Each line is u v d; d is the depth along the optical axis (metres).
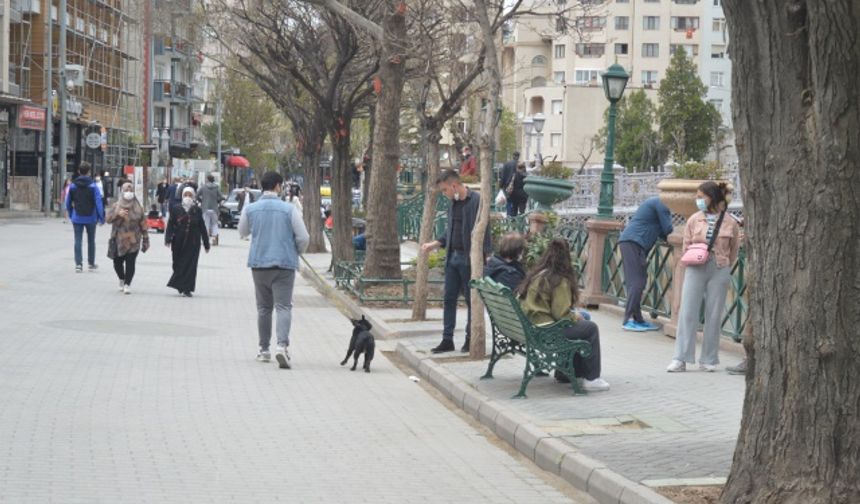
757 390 6.45
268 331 13.85
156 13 55.72
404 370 13.84
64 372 12.15
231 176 99.25
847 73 6.01
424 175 41.72
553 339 10.90
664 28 92.56
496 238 20.91
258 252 13.52
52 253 29.66
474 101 40.34
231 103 82.25
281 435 9.60
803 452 6.20
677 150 71.25
